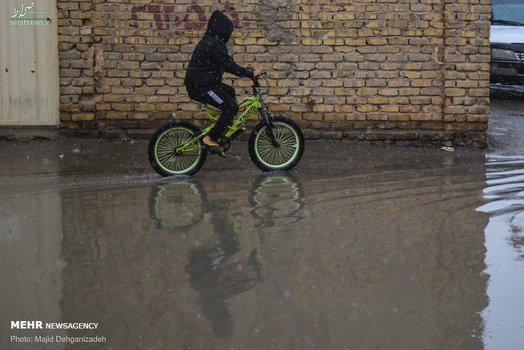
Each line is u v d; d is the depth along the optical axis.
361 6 9.15
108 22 9.13
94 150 8.76
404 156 8.73
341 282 3.91
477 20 9.17
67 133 9.33
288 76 9.27
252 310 3.52
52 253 4.40
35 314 3.47
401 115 9.34
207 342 3.17
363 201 5.98
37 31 9.15
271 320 3.40
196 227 5.05
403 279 3.97
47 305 3.57
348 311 3.51
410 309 3.54
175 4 9.12
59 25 9.12
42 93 9.25
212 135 7.29
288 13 9.16
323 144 9.28
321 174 7.46
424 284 3.89
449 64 9.23
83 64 9.19
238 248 4.53
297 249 4.51
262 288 3.81
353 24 9.18
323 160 8.38
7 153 8.53
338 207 5.72
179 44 9.18
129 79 9.23
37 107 9.27
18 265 4.16
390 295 3.73
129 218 5.31
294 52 9.22
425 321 3.40
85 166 7.85
